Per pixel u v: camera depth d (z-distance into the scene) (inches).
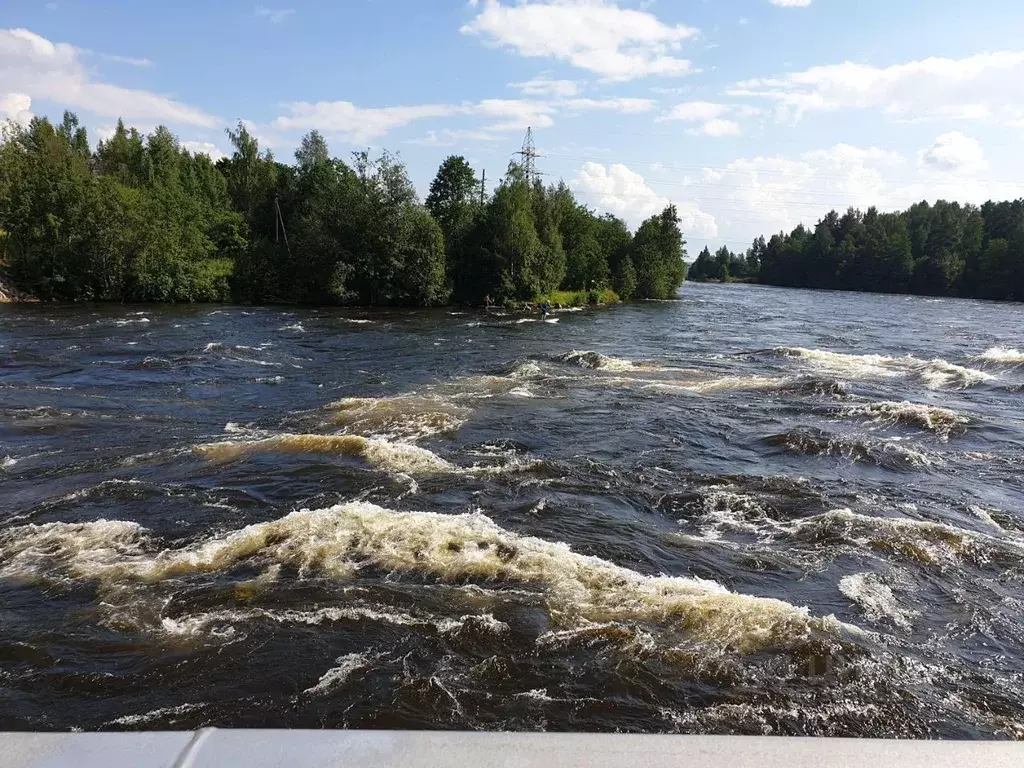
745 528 437.7
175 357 1081.4
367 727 248.2
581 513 455.8
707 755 71.3
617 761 70.9
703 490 500.4
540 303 2413.9
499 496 482.6
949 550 401.7
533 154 3102.9
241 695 264.5
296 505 461.1
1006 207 5408.5
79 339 1269.7
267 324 1643.7
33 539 397.7
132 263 2081.7
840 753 71.3
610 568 366.9
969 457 593.6
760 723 253.0
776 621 315.3
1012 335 1733.5
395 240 2290.8
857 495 495.2
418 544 389.7
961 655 301.4
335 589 343.0
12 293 1925.4
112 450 584.4
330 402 791.7
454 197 2716.5
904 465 568.4
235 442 602.2
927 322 2154.3
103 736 73.9
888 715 259.0
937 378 965.8
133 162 3132.4
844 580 367.6
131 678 274.1
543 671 281.1
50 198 1983.3
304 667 281.6
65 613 320.2
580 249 2866.6
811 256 5851.4
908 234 5310.0
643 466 557.6
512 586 348.2
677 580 354.9
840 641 303.3
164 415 721.0
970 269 4360.2
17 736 73.5
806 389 857.5
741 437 650.2
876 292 5004.9
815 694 269.9
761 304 3026.6
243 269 2310.5
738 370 1065.5
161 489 486.3
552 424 689.6
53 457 563.8
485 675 278.5
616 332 1680.6
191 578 353.4
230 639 300.5
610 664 285.7
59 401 772.6
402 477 516.1
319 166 3080.7
